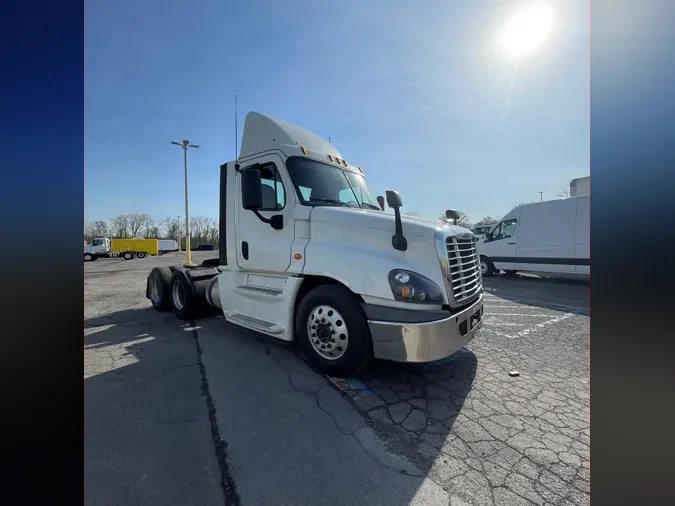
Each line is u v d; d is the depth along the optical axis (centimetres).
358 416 253
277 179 370
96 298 790
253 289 397
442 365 354
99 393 286
